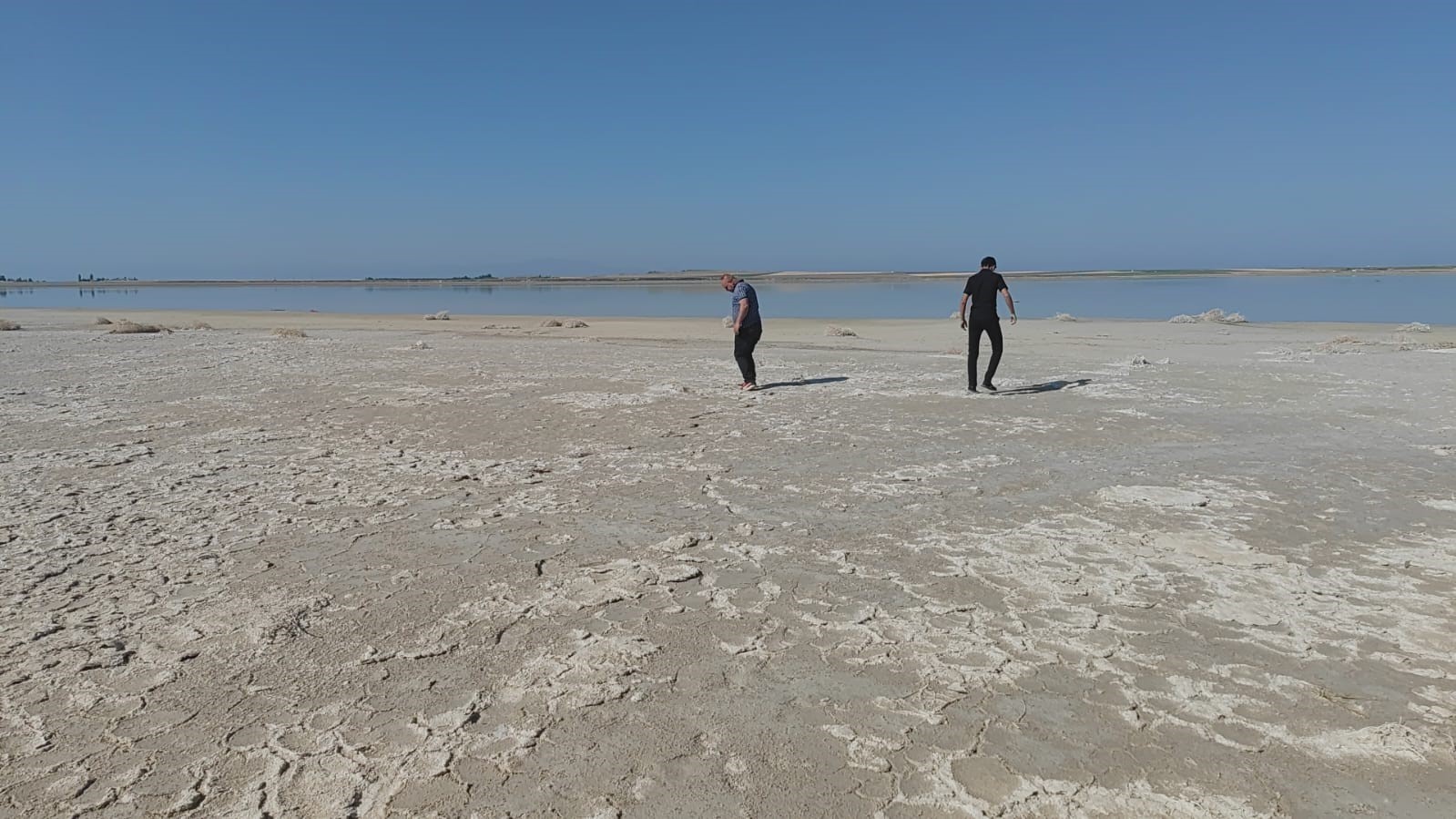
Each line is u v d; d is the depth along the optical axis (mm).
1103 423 9258
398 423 9516
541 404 10852
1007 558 4895
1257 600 4254
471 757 2938
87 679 3477
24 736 3055
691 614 4133
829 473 7055
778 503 6133
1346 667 3553
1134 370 14250
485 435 8758
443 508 6020
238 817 2613
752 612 4148
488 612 4160
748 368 11953
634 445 8266
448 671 3559
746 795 2725
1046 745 2990
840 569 4742
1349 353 16719
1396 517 5652
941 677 3492
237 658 3670
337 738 3049
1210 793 2717
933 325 28406
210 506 6086
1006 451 7863
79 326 28406
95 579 4586
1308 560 4816
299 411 10328
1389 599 4254
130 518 5746
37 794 2717
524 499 6270
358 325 30750
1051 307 41062
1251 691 3352
